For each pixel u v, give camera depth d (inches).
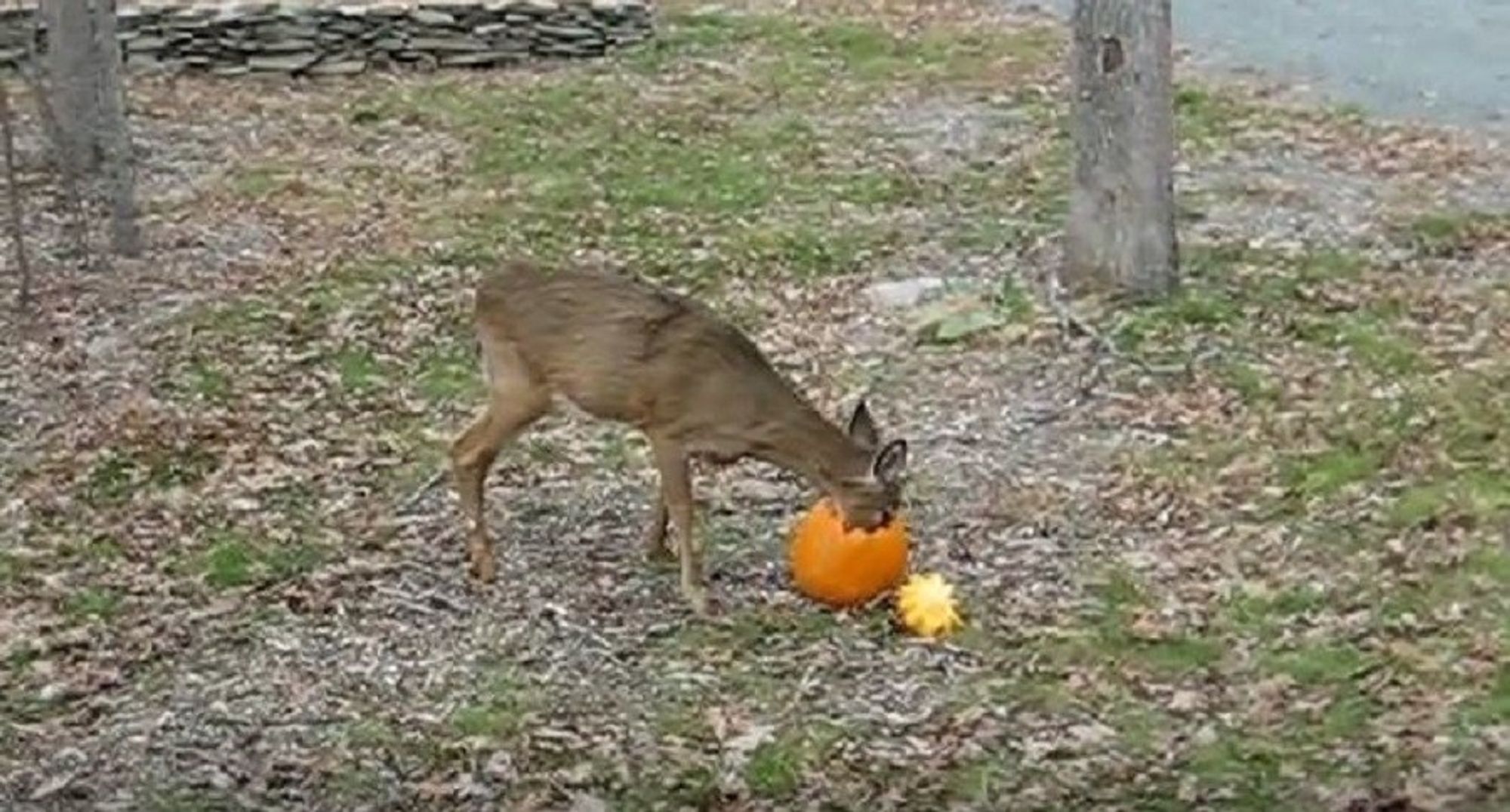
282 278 580.7
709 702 344.2
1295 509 410.0
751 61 861.8
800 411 367.6
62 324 544.1
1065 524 409.7
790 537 402.9
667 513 391.5
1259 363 489.1
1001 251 584.7
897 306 540.7
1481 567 378.9
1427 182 665.0
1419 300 532.1
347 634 369.7
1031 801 311.9
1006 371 492.4
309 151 728.3
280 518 420.2
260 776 324.2
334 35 847.7
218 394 492.4
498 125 759.1
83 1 665.6
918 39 905.5
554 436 455.8
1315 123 747.4
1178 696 340.8
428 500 427.8
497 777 322.0
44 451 459.8
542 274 373.1
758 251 595.2
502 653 362.3
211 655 363.3
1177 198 641.0
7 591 390.0
